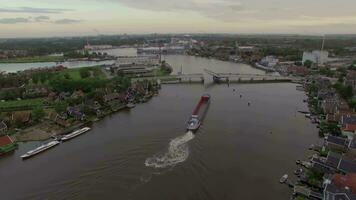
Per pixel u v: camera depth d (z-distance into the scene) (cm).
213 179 9462
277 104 19562
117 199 8275
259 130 14212
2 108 17675
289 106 19012
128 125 14850
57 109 16175
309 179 9262
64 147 12138
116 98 19525
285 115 16938
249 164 10538
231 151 11600
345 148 11431
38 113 15425
